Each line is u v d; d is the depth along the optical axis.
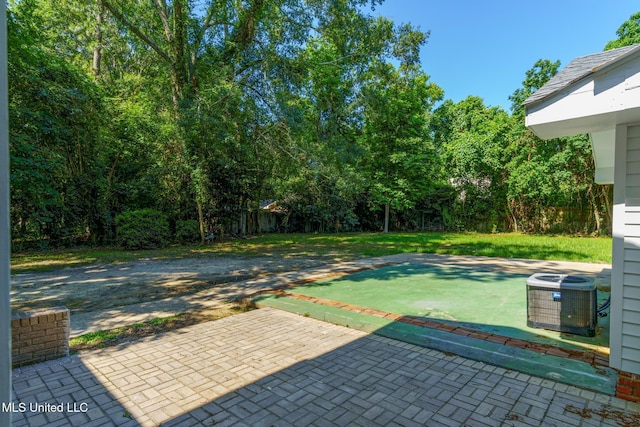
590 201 15.79
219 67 10.13
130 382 2.57
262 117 10.05
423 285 5.66
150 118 11.62
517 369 2.71
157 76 12.12
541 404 2.23
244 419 2.10
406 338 3.36
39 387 2.50
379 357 3.01
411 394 2.38
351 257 9.46
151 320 4.09
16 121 8.72
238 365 2.86
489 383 2.53
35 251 10.79
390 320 3.82
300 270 7.37
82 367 2.83
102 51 13.88
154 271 7.36
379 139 18.77
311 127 12.62
